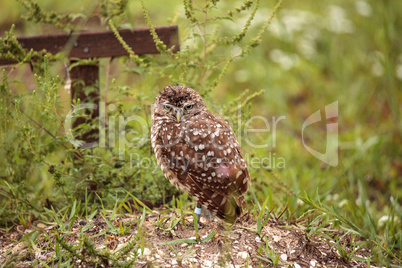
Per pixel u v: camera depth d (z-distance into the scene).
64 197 8.12
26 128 7.38
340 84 14.63
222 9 15.95
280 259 6.98
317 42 16.02
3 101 7.85
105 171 8.14
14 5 13.01
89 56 8.87
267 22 8.31
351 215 8.76
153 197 8.52
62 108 7.87
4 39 8.05
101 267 6.50
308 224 7.68
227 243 6.25
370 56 15.03
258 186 9.30
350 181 10.42
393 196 10.41
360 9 15.38
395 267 7.17
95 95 8.93
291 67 14.87
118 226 7.46
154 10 16.86
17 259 6.61
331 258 7.19
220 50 12.36
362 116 13.70
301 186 10.41
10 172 8.31
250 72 15.12
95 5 8.98
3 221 7.87
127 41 8.90
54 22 8.74
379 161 11.70
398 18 13.91
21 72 9.85
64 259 6.73
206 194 7.24
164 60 9.23
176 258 6.83
